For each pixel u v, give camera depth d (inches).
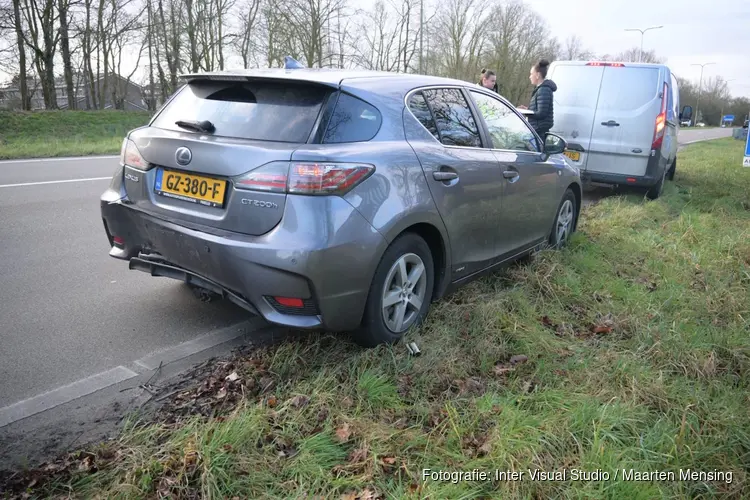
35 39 1128.2
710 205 325.7
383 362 121.1
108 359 128.6
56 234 227.9
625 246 222.5
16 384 116.5
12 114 784.9
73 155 511.5
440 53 1724.9
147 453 92.6
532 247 190.2
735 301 168.4
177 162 121.6
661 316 156.3
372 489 86.7
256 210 110.3
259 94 125.6
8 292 164.9
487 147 160.9
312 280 108.6
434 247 141.3
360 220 113.3
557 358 129.6
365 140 121.0
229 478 86.4
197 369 124.7
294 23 1219.2
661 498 86.3
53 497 83.9
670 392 116.1
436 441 97.5
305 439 95.7
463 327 141.6
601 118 327.9
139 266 136.8
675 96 400.5
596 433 96.7
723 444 100.7
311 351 127.1
